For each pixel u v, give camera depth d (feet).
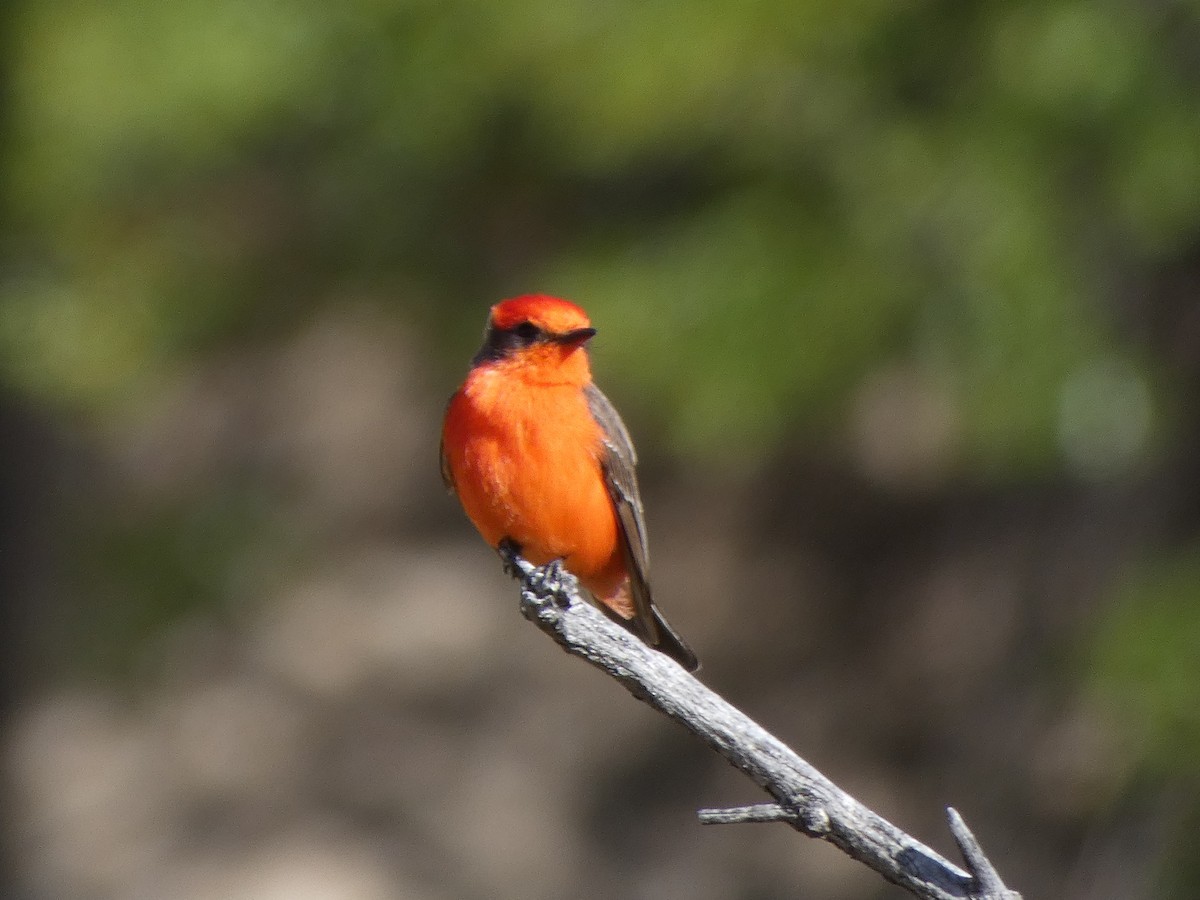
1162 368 40.06
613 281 41.42
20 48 46.96
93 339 47.16
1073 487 46.80
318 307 49.42
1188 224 37.17
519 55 42.14
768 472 59.31
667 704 18.26
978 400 38.42
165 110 44.73
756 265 39.68
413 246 47.06
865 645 55.47
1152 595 35.50
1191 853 37.42
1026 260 37.45
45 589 61.67
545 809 60.70
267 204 48.03
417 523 70.90
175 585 53.47
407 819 61.77
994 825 46.88
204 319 48.29
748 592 58.39
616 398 46.16
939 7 39.45
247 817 63.72
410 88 43.88
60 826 63.57
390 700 66.18
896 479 56.44
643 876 57.26
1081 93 37.09
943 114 39.14
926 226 38.70
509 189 45.96
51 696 64.23
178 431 66.85
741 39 38.91
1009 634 50.37
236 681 68.18
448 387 49.90
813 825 17.24
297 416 70.90
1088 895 40.78
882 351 39.40
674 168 43.11
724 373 39.22
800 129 40.11
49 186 46.44
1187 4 37.47
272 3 44.78
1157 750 34.37
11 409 59.26
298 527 62.23
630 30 40.14
